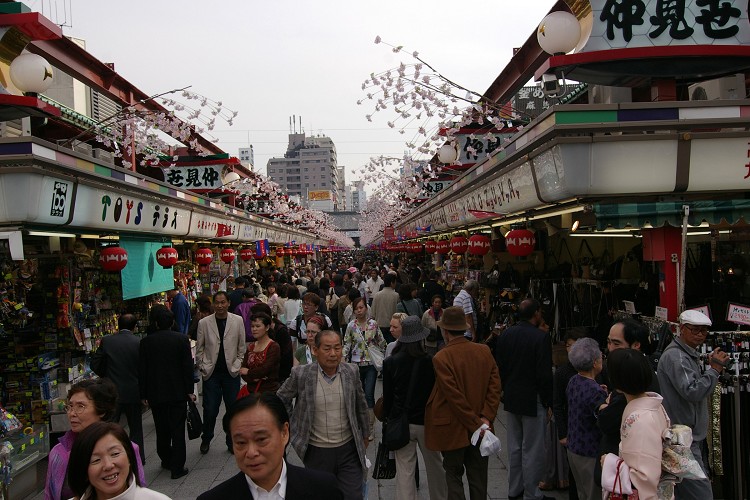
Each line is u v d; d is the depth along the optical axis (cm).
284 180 11550
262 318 646
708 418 523
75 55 1014
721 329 709
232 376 742
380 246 6038
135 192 890
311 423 455
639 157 554
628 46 589
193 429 709
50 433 746
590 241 1055
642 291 784
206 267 1495
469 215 1103
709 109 555
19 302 737
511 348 555
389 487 609
